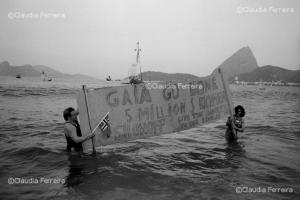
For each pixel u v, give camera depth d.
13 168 5.01
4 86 33.03
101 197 3.81
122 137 5.91
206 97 7.05
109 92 5.80
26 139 7.25
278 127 9.44
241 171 4.92
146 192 3.98
